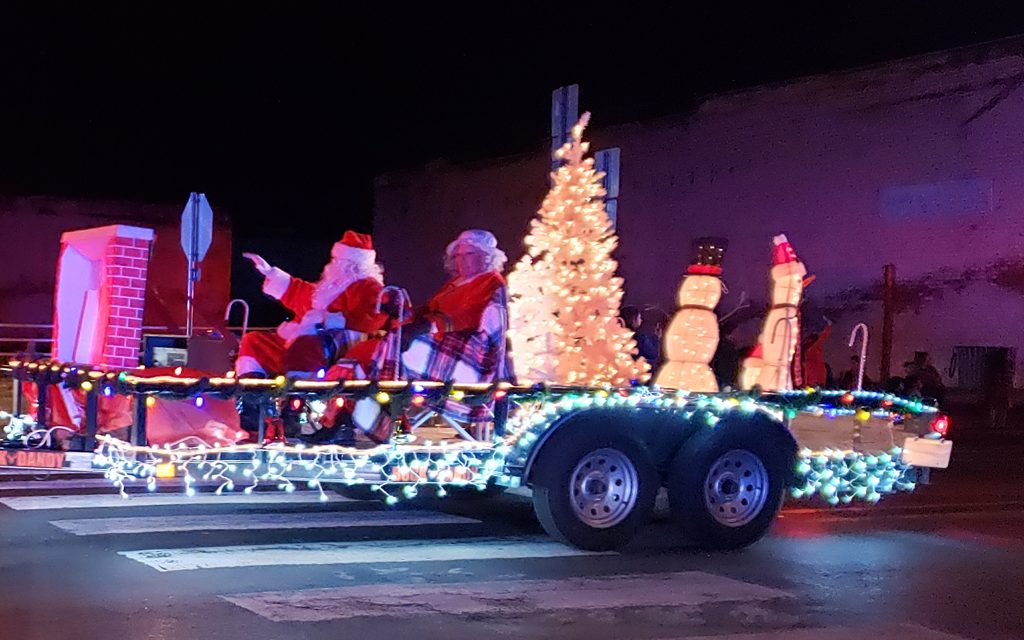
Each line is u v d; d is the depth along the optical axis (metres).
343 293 9.15
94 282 9.17
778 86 28.58
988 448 19.47
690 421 8.79
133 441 8.07
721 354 12.02
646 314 31.70
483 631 6.11
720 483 8.76
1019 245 24.03
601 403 8.41
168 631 5.91
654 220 31.89
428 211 39.09
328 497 10.64
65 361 9.17
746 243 29.30
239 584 7.00
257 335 8.99
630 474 8.46
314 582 7.12
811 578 7.86
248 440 8.41
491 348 8.78
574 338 9.42
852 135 27.03
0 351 29.20
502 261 9.11
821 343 11.61
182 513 9.46
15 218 34.41
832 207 27.45
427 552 8.23
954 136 25.14
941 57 25.31
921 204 25.72
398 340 8.59
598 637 6.09
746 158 29.34
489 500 10.91
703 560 8.40
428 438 9.03
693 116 30.72
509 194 35.66
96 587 6.82
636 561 8.27
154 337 9.75
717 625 6.43
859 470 9.63
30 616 6.16
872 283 26.64
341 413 8.71
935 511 11.48
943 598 7.38
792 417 9.17
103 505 9.73
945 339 25.31
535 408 8.48
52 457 8.28
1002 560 8.77
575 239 9.56
